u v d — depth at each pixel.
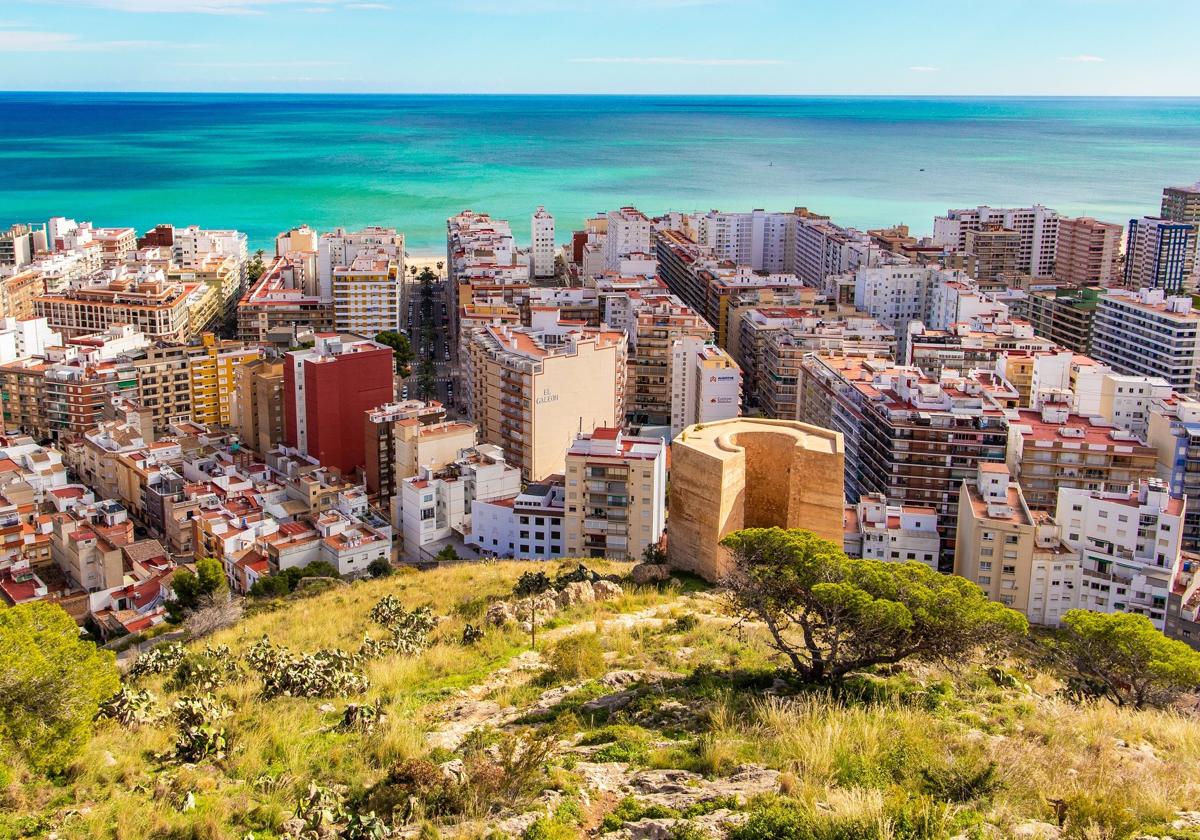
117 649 140.00
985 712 64.44
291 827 47.22
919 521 185.75
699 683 69.94
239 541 183.00
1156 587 161.88
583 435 178.75
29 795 52.25
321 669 74.69
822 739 52.59
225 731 59.41
